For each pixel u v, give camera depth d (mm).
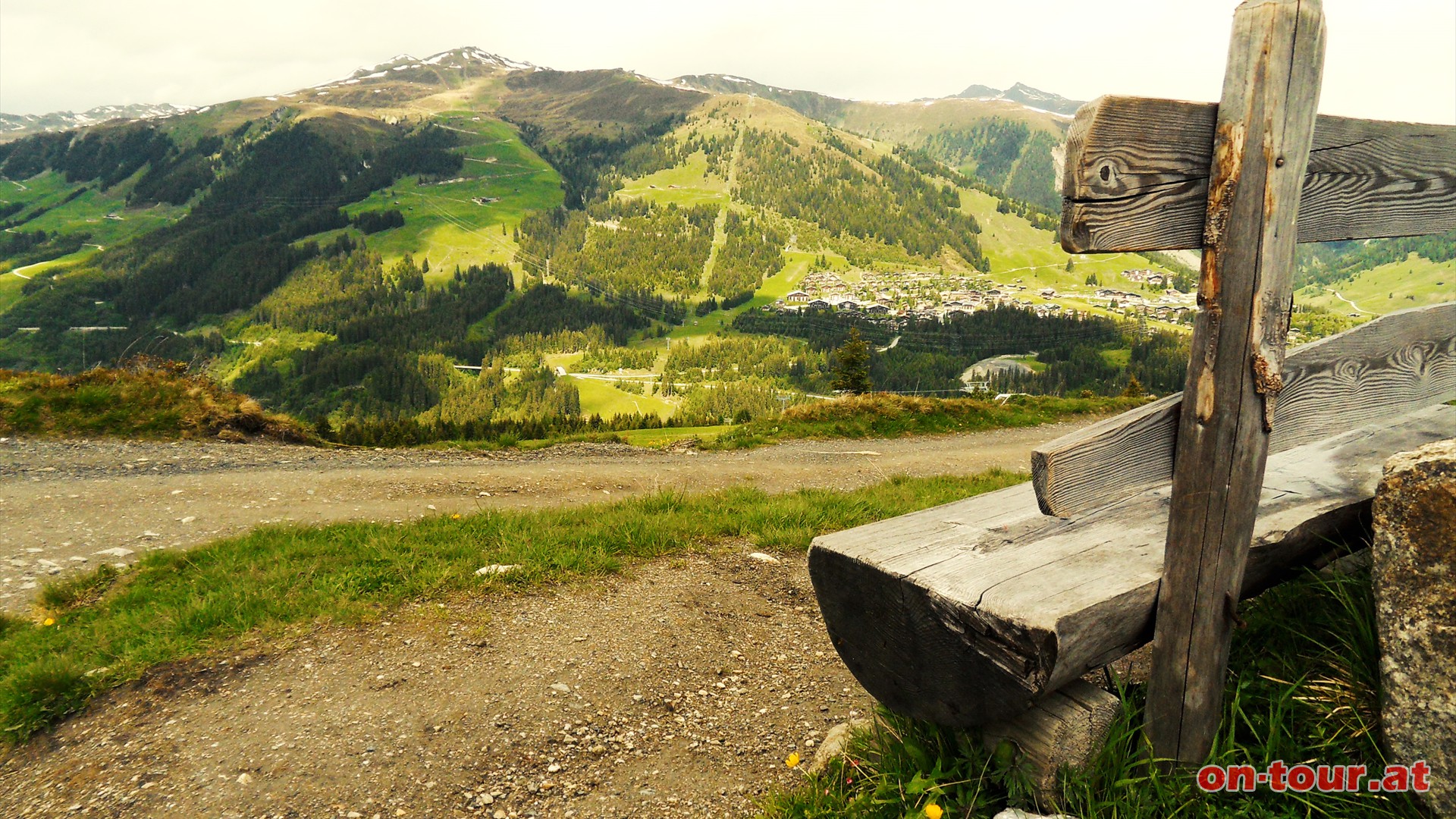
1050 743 2572
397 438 33281
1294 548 2783
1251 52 1930
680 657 4812
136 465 12188
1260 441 2221
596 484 12906
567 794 3420
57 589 6211
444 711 4078
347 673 4484
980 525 3139
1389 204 2480
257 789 3404
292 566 6316
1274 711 2639
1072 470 1992
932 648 2615
